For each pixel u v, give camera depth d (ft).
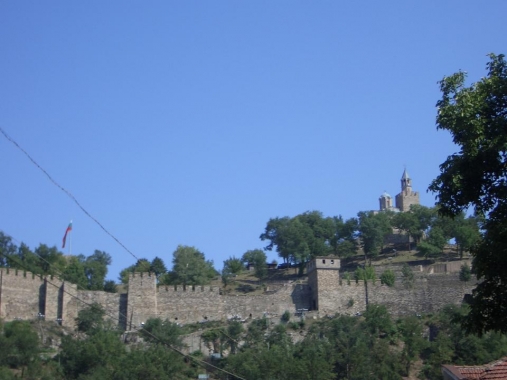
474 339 284.20
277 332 411.13
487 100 118.52
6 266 412.57
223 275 567.59
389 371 314.35
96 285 509.76
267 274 599.57
